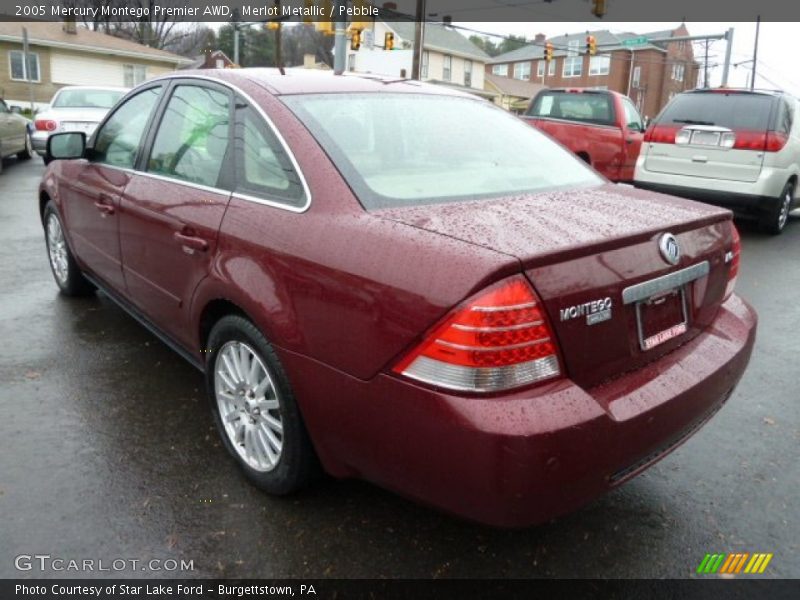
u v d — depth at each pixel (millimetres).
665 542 2617
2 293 5312
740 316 2906
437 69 46219
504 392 1963
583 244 2113
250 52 57094
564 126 10250
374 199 2426
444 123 3107
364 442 2234
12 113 14414
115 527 2578
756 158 7785
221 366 2949
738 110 7949
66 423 3312
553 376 2045
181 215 3053
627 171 10078
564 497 2027
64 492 2770
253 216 2648
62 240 5035
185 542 2514
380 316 2107
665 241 2393
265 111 2803
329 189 2461
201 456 3068
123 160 3875
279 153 2670
